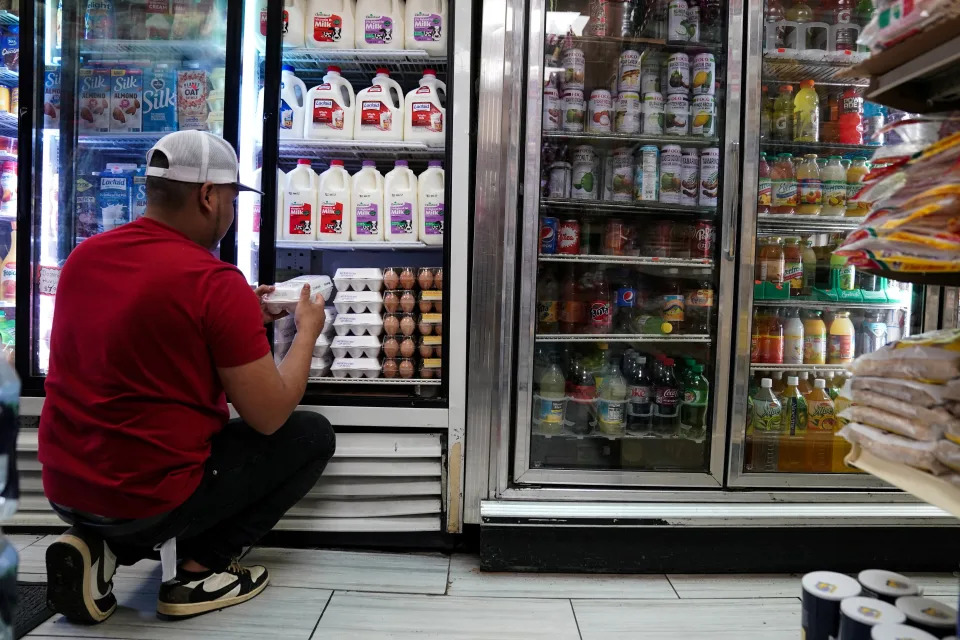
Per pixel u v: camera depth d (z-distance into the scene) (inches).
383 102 85.2
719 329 80.1
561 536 76.7
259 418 59.7
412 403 79.1
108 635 60.7
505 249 77.4
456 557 81.4
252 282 87.8
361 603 68.7
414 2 83.5
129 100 86.7
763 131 89.1
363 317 86.4
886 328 93.1
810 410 86.4
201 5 85.8
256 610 66.4
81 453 56.7
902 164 36.5
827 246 91.7
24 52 79.3
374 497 80.7
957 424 32.9
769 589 74.5
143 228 58.9
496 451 78.7
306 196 85.4
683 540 77.4
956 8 30.1
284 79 85.3
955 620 39.9
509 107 76.7
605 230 91.3
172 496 57.6
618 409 87.6
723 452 80.4
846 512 77.8
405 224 85.4
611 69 91.9
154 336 55.6
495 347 78.0
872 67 38.2
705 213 90.2
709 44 84.0
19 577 70.8
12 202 101.7
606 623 66.1
